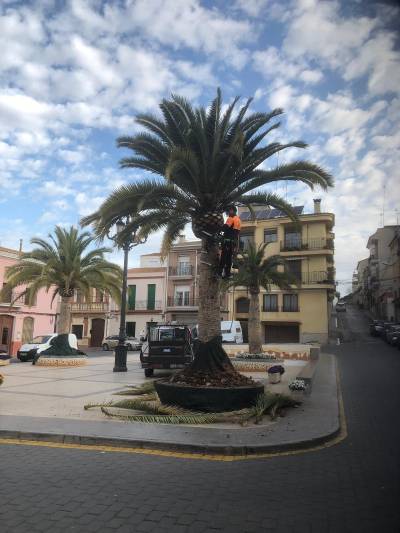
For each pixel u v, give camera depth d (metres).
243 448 6.40
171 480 5.20
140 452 6.45
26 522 4.00
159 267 52.66
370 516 4.21
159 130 11.21
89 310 51.59
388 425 8.42
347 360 24.84
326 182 11.02
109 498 4.59
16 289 35.59
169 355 16.30
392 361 23.34
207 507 4.39
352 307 98.69
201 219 10.41
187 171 10.20
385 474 5.49
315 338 43.00
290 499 4.62
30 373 17.52
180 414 8.46
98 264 22.89
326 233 46.41
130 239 14.21
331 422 8.08
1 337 35.06
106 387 12.98
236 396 8.70
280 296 44.81
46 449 6.58
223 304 46.38
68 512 4.23
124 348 18.73
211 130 10.74
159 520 4.07
